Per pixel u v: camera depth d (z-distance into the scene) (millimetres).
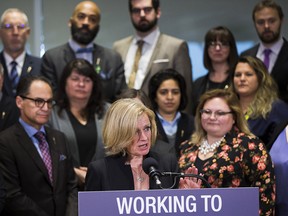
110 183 3713
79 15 6609
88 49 6613
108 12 8609
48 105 5098
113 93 6512
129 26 8609
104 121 3766
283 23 8414
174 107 5883
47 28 8617
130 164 3777
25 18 6559
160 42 6836
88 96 5852
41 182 4863
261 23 6656
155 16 6840
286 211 4594
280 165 4613
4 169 4781
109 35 8617
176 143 5766
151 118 3750
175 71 6004
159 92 5879
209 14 8555
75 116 5828
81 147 5680
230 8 8508
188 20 8570
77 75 5781
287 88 6516
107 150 3830
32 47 8547
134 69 6801
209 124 4613
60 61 6512
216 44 6477
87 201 2820
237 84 5770
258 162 4379
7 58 6504
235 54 6543
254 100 5691
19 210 4719
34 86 5066
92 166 3799
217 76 6570
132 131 3607
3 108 5996
